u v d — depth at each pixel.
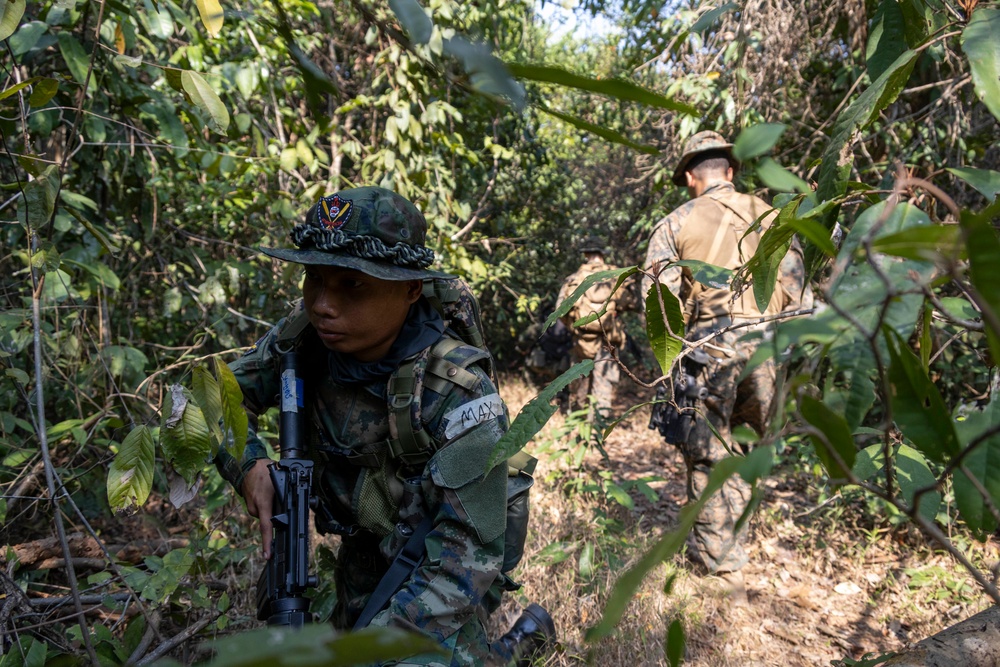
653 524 3.46
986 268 0.43
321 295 1.23
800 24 3.18
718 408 2.55
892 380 0.52
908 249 0.46
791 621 2.64
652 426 2.77
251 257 3.39
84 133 2.30
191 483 1.11
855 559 3.12
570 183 7.55
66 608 1.76
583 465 3.90
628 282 2.79
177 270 3.01
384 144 3.87
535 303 6.32
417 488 1.29
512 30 5.08
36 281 1.36
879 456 0.86
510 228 7.31
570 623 2.26
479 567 1.21
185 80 1.21
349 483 1.38
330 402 1.35
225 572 2.23
